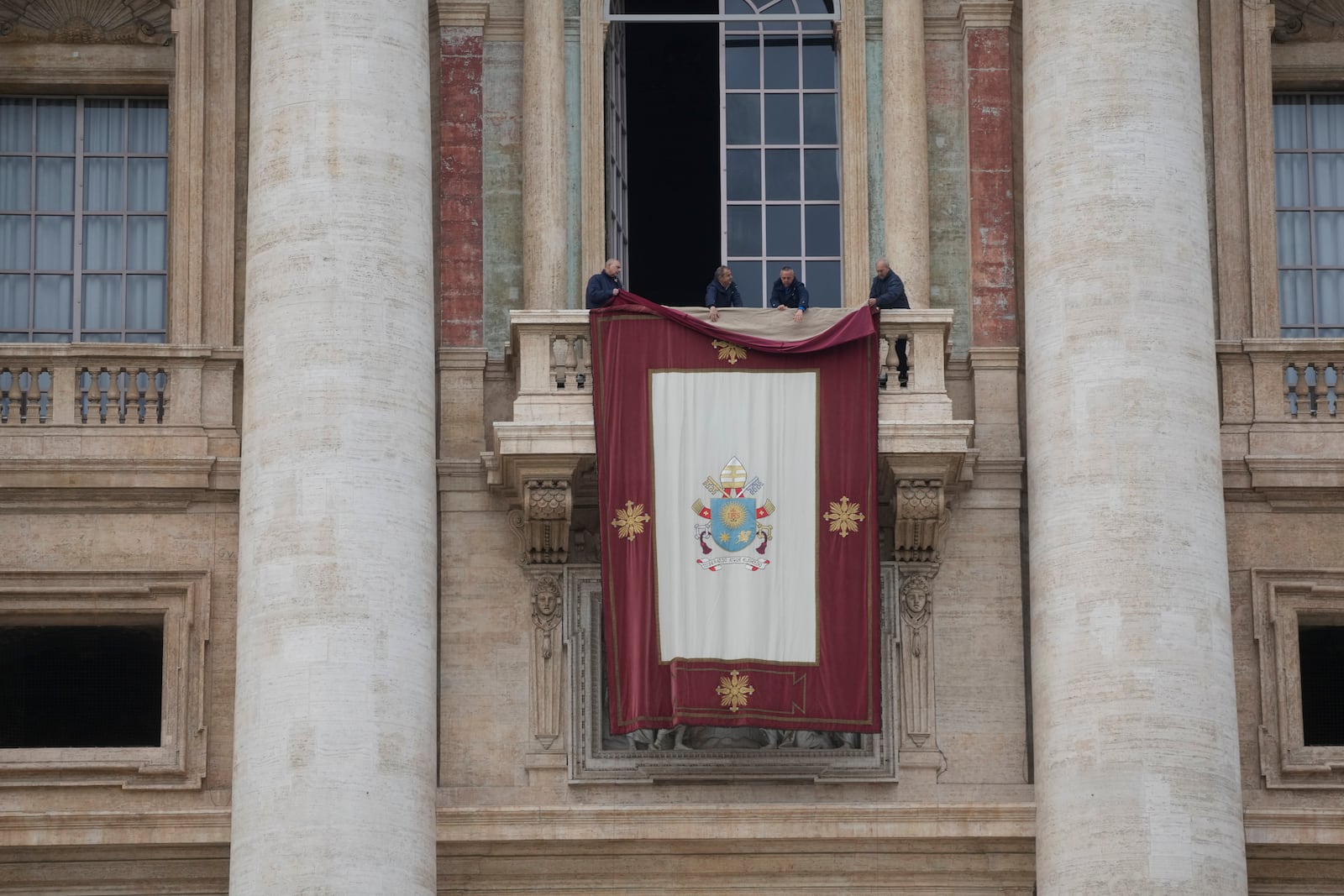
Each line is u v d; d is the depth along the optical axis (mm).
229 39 71438
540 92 70562
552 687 66688
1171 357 64938
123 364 68750
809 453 65500
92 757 66438
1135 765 62531
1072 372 65125
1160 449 64375
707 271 72062
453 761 66375
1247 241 70688
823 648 64688
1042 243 66375
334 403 63406
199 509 68188
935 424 65938
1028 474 66625
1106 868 62188
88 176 73000
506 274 70188
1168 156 66062
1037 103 67188
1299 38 73188
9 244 72562
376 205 64688
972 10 71500
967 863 65625
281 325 64062
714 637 64562
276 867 60781
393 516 63156
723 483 65312
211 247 70312
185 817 64938
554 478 66000
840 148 72000
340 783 61125
